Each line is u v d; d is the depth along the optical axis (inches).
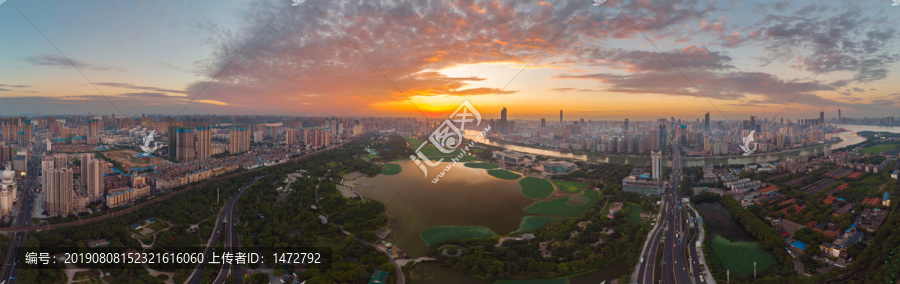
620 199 6855.3
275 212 5772.6
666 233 5142.7
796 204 6220.5
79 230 4788.4
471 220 5748.0
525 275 3917.3
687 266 4165.8
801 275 3922.2
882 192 6520.7
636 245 4618.6
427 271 4060.0
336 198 6840.6
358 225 5255.9
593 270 4052.7
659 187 7495.1
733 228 5526.6
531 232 5167.3
